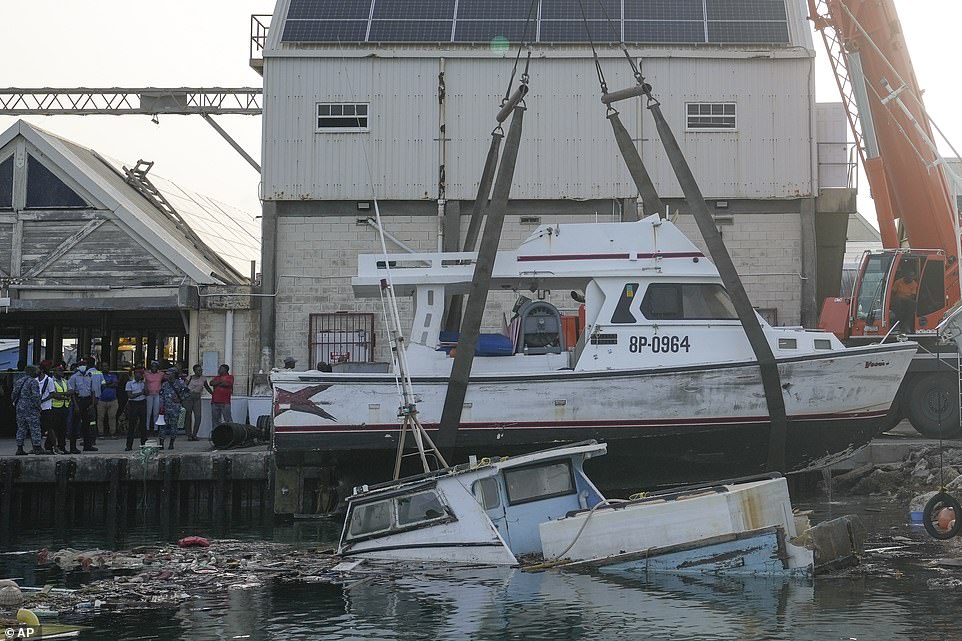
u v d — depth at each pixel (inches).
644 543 560.1
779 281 1122.7
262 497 895.1
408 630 453.7
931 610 467.2
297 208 1140.5
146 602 510.3
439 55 1137.4
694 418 736.3
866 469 872.9
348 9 1173.7
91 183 1159.0
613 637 437.1
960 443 912.3
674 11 1155.9
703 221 746.8
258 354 1139.9
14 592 506.0
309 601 509.0
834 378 745.0
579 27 1143.6
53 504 892.6
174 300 1139.3
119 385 1184.8
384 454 742.5
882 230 1027.9
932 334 963.3
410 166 1135.6
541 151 1131.3
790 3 1160.8
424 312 759.7
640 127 1129.4
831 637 428.1
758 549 542.3
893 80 1023.6
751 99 1131.3
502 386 732.7
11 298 1156.5
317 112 1141.1
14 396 930.7
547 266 752.3
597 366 740.7
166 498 883.4
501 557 581.3
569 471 624.1
